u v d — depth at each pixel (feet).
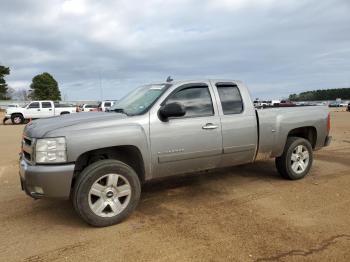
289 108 21.59
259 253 12.23
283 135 20.88
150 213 16.46
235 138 18.89
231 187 20.53
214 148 18.17
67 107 104.01
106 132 15.06
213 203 17.69
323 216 15.57
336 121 81.87
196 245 12.96
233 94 19.39
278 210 16.44
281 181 21.70
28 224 15.48
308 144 22.20
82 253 12.60
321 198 18.13
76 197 14.43
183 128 17.16
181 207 17.20
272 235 13.66
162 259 12.00
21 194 20.15
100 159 16.21
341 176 22.76
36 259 12.23
